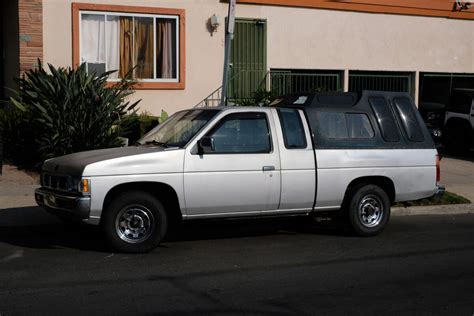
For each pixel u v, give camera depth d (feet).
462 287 21.94
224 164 26.84
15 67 48.78
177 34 51.37
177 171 26.12
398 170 30.37
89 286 21.62
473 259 26.11
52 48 47.39
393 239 30.07
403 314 18.97
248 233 31.53
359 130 29.99
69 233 30.86
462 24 63.00
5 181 39.96
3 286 21.53
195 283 22.13
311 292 21.16
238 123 27.58
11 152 44.86
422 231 32.19
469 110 57.98
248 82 54.03
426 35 61.21
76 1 47.75
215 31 52.60
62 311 18.92
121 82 44.06
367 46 58.39
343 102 30.09
